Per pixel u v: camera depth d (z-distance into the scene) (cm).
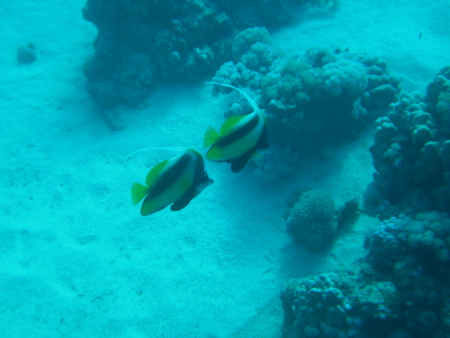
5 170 832
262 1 955
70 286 600
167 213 690
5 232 700
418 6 906
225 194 689
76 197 755
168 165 189
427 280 332
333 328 370
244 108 695
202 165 199
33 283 610
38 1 1423
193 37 875
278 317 495
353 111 641
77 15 1341
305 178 652
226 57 915
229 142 185
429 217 361
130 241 657
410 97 489
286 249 571
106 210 718
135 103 897
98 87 916
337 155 664
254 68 796
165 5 838
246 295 536
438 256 326
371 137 664
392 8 932
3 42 1238
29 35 1263
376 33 872
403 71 756
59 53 1180
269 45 852
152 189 189
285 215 609
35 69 1125
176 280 582
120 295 577
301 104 623
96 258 639
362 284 386
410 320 331
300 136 657
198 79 923
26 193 777
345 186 601
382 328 352
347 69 607
